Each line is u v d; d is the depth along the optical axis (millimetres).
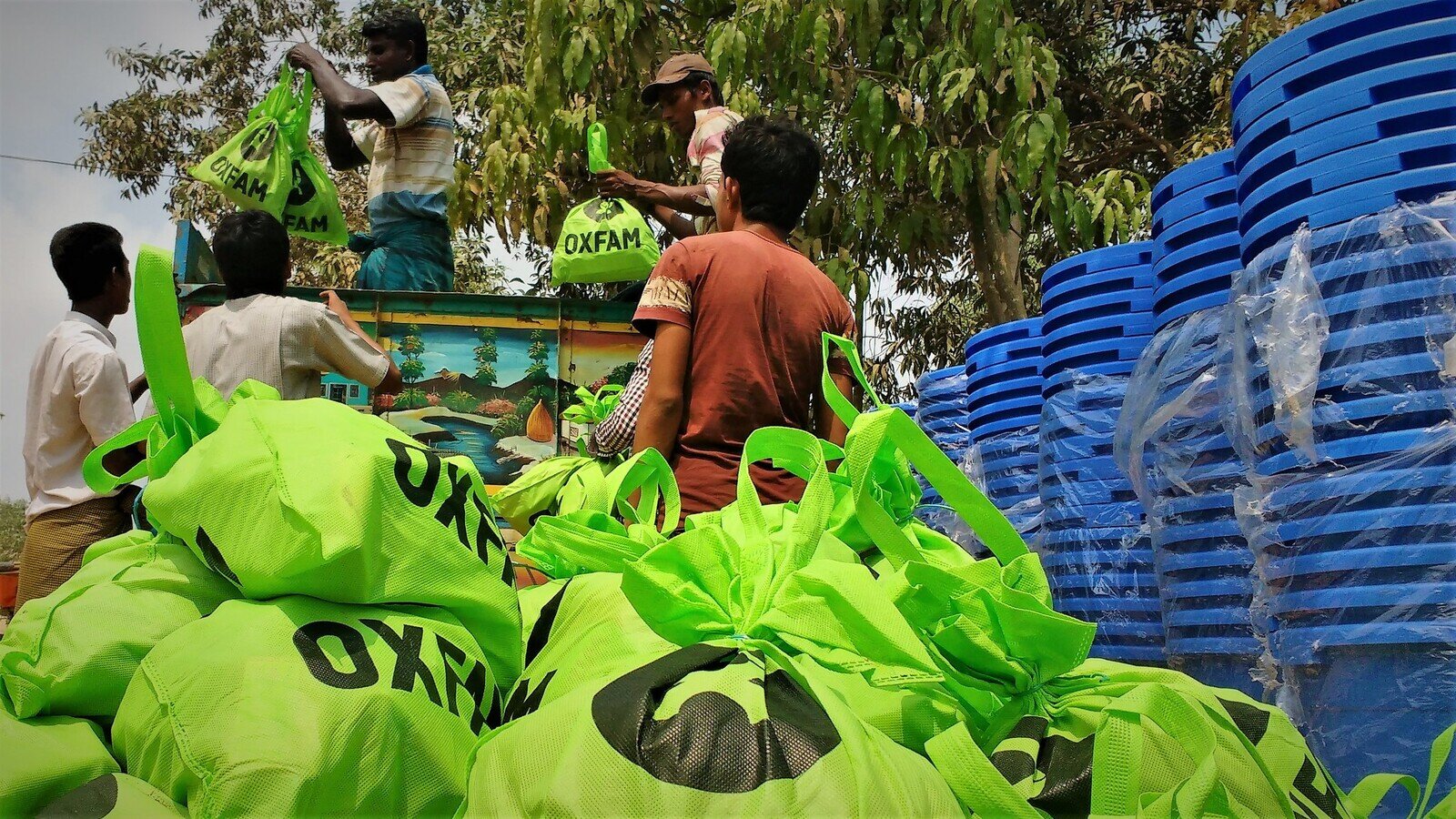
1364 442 2078
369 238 4309
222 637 1346
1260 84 2324
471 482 1638
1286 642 2205
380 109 3955
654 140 7070
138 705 1339
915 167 7250
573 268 3812
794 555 1501
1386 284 2061
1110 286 3213
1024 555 1633
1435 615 1983
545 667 1548
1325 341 2125
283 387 3064
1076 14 9086
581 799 1167
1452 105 2039
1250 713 1595
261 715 1266
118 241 3607
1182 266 2734
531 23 6578
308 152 3980
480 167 8055
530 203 7062
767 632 1437
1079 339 3273
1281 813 1391
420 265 4137
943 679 1382
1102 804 1306
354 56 9508
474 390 3771
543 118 6520
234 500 1428
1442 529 1990
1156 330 2873
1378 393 2062
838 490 1885
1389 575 2037
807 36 6273
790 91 6547
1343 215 2129
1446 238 2010
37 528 3402
